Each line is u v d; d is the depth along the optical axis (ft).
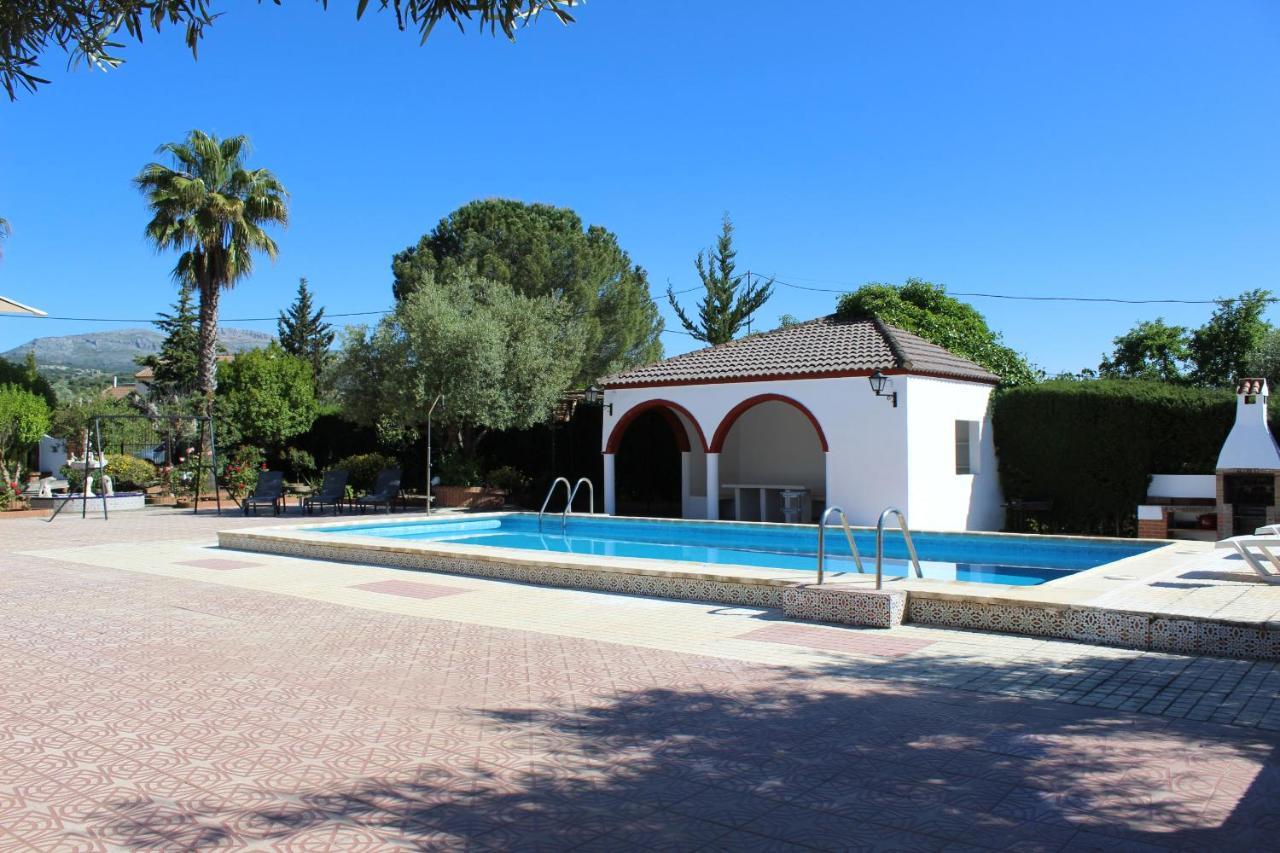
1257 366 75.00
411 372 70.49
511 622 26.81
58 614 28.02
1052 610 24.27
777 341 66.13
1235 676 19.80
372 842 11.48
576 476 77.51
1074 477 56.95
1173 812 12.33
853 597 26.16
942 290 88.84
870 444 53.98
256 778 13.82
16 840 11.44
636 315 116.57
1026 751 14.94
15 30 12.70
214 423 84.58
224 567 39.22
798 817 12.29
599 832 11.82
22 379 104.99
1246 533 47.42
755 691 18.88
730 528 53.67
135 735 15.96
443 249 126.82
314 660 21.89
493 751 15.14
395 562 39.19
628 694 18.70
